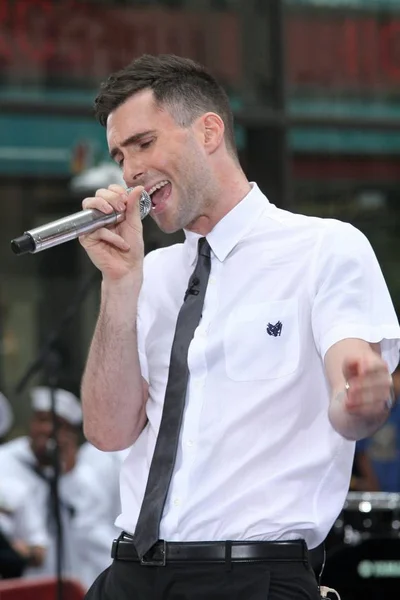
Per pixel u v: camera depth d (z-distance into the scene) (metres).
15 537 12.87
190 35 18.59
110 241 5.81
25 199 17.62
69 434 13.18
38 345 17.34
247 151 18.73
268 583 5.26
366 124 19.11
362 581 10.51
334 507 5.41
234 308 5.62
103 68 18.11
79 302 10.64
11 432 16.97
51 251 17.47
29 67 17.81
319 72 19.19
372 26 19.45
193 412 5.52
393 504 10.66
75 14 18.02
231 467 5.40
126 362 5.90
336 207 18.98
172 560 5.38
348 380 4.34
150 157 5.77
